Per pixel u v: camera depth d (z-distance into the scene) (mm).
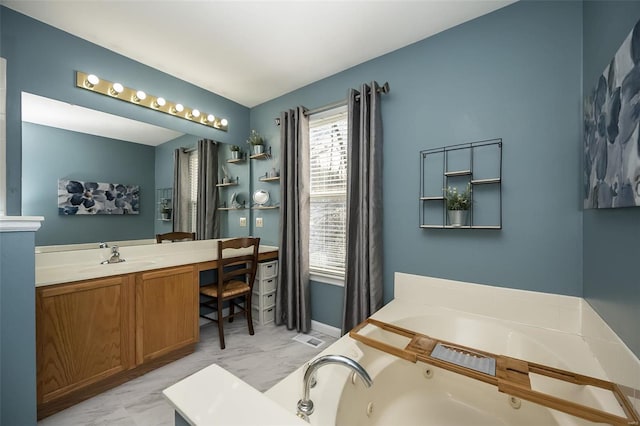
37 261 1777
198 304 2145
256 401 789
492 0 1578
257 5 1622
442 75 1858
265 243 3002
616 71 945
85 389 1592
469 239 1762
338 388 1050
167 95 2430
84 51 1938
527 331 1479
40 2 1581
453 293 1810
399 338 1624
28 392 1247
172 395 812
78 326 1533
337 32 1873
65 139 1876
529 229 1561
